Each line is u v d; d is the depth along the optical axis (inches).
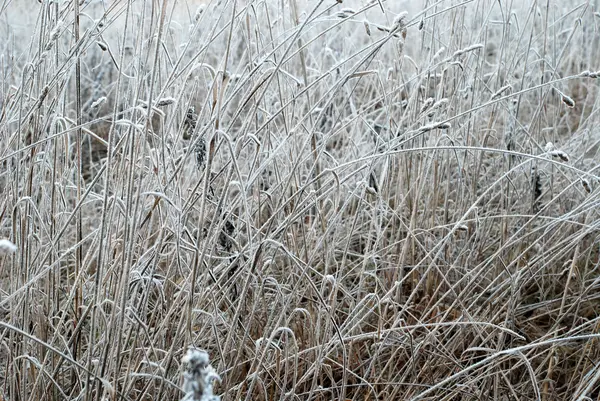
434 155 60.3
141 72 50.0
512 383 58.6
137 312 51.8
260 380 52.5
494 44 93.0
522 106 80.0
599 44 85.4
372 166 55.9
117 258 51.0
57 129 56.2
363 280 59.6
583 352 56.8
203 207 49.0
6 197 51.8
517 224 65.6
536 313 63.7
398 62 65.2
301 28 52.1
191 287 49.3
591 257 66.0
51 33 51.6
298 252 58.7
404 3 90.7
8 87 57.9
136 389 52.8
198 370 41.7
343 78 54.2
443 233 63.2
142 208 51.6
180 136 54.1
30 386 52.0
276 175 58.9
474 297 61.2
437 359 57.6
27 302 50.5
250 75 52.3
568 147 70.1
